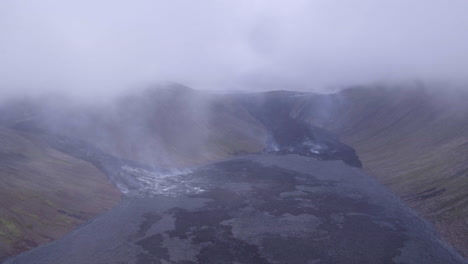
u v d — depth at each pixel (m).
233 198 143.25
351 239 105.94
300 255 96.31
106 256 96.44
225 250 98.75
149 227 115.19
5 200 118.50
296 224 116.69
